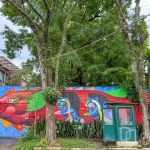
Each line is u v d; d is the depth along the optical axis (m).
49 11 10.30
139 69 10.52
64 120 12.52
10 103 13.25
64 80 13.05
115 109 10.05
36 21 12.96
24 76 12.62
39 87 13.23
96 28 13.24
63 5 14.40
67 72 13.88
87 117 12.85
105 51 14.64
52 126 9.81
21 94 13.30
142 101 10.19
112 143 10.16
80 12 15.10
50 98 9.72
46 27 10.57
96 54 15.36
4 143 10.78
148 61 15.34
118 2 11.01
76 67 14.67
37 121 12.41
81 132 11.80
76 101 13.11
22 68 12.55
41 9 12.64
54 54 14.33
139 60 10.56
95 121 12.10
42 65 10.39
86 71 14.84
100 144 10.06
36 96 13.19
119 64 15.68
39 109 13.05
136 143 9.59
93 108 12.98
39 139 10.17
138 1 11.11
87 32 13.23
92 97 13.14
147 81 14.07
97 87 13.30
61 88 12.95
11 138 12.30
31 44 13.70
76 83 16.94
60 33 12.88
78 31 13.52
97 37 13.91
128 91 12.85
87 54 15.47
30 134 10.78
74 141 9.94
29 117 13.00
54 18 13.48
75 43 14.23
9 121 13.03
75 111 12.97
